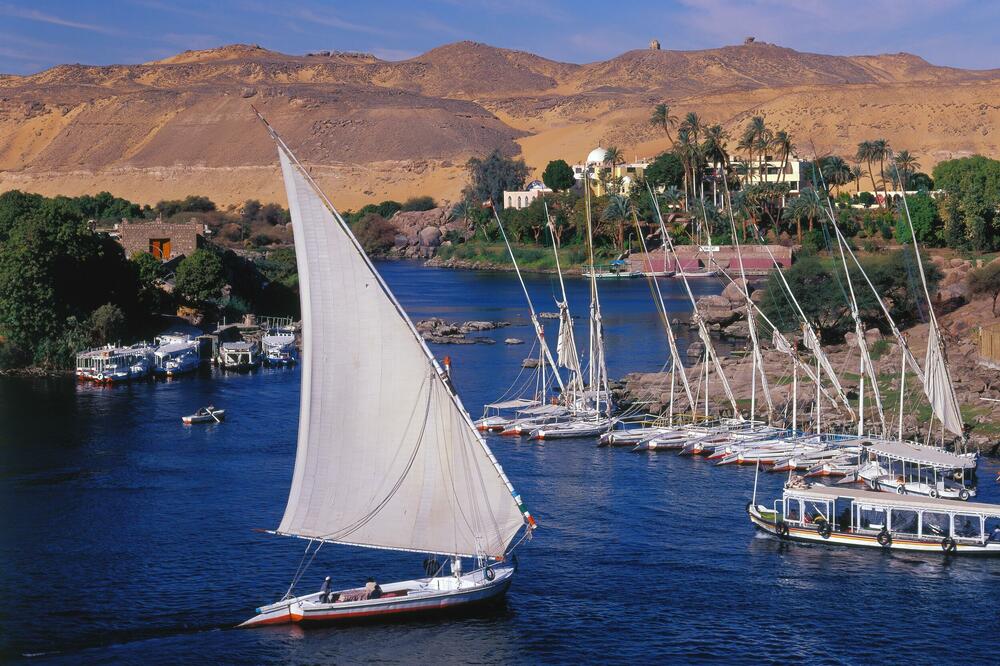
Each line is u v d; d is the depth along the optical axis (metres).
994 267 156.50
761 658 58.50
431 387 61.81
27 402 126.75
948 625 62.19
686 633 61.50
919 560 72.31
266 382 142.75
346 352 61.50
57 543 75.25
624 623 62.81
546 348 121.69
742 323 176.50
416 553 73.75
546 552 74.06
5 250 154.50
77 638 60.25
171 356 149.88
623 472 95.12
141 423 115.06
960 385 113.38
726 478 92.88
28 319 149.88
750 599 66.00
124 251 175.75
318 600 62.47
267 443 106.12
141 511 82.81
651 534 77.75
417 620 62.97
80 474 93.50
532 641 60.50
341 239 60.62
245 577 69.31
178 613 63.66
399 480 62.38
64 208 167.12
